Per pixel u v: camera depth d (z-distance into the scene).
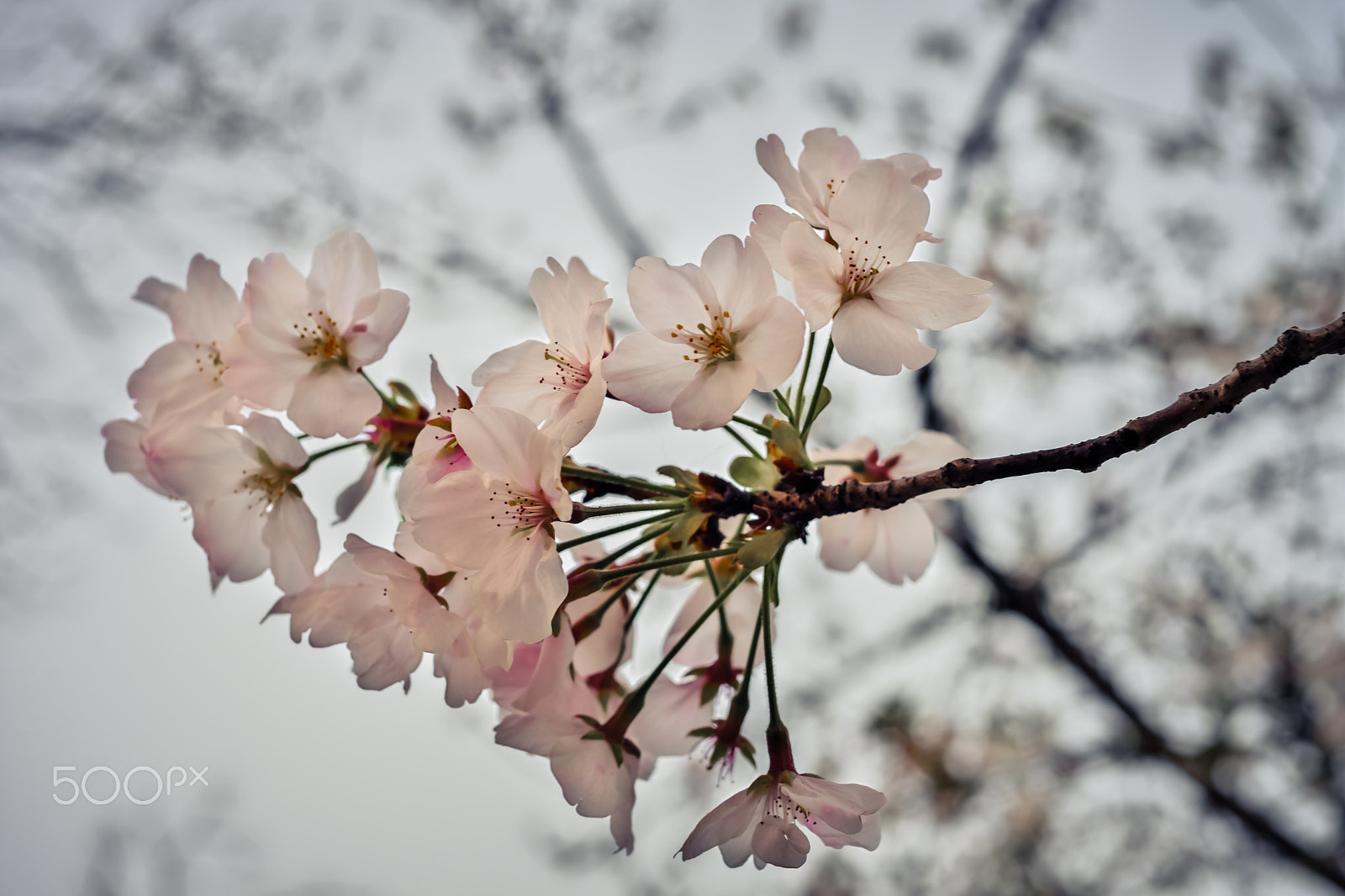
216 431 0.26
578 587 0.24
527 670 0.25
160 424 0.26
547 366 0.25
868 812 0.24
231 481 0.26
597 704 0.26
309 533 0.26
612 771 0.25
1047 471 0.23
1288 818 0.72
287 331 0.26
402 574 0.24
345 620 0.25
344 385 0.26
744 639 0.28
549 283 0.25
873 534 0.30
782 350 0.24
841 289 0.25
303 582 0.26
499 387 0.25
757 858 0.24
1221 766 0.69
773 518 0.25
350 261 0.26
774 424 0.25
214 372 0.26
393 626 0.25
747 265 0.24
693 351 0.24
